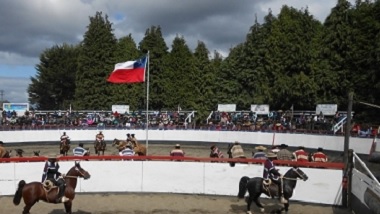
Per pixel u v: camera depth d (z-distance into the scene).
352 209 16.45
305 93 45.31
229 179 18.91
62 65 79.50
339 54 43.19
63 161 18.80
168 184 19.28
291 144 36.31
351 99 17.27
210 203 17.61
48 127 40.09
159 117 45.06
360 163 15.71
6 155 21.78
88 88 59.28
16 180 18.30
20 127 38.97
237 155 21.02
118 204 17.27
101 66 59.75
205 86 62.81
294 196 17.89
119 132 41.72
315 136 34.53
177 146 21.95
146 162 19.36
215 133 40.91
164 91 59.38
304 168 17.88
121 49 61.78
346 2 43.28
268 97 49.56
